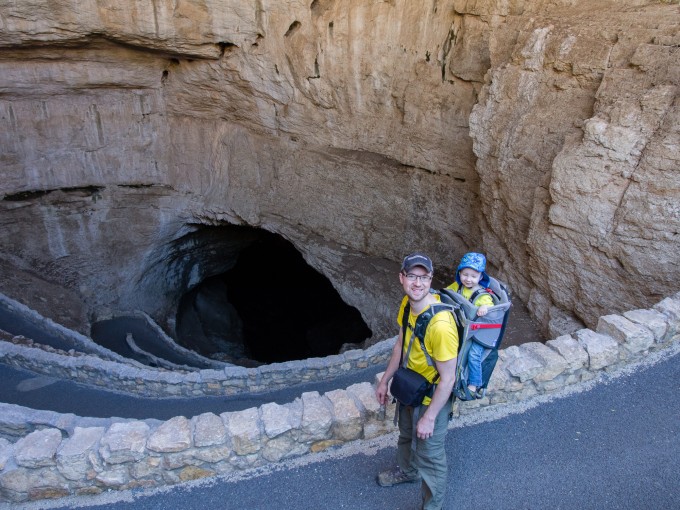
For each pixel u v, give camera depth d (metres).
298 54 12.20
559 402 4.87
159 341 16.30
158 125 16.22
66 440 4.36
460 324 3.19
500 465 4.26
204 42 12.57
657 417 4.64
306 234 14.99
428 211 12.12
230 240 20.55
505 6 9.45
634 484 4.02
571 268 7.67
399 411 3.70
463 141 10.90
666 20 7.16
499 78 8.92
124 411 8.70
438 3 10.34
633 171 6.70
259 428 4.39
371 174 12.88
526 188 8.48
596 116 7.16
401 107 11.84
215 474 4.46
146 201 17.33
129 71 14.53
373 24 11.12
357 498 4.13
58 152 15.63
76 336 11.91
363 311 13.66
